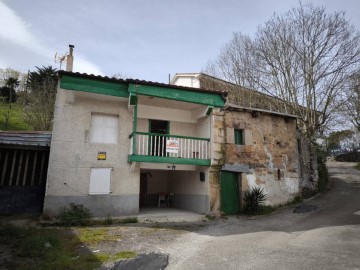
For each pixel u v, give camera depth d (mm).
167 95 12195
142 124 13500
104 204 11203
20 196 11047
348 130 33906
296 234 8805
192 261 6164
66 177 10820
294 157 15508
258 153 14305
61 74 10703
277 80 22891
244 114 14367
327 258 6164
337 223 10164
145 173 16328
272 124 15180
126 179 11727
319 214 12023
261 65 23875
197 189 13578
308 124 21125
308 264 5777
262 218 12062
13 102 37000
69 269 5391
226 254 6668
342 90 21344
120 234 8586
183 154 13281
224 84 25578
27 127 29172
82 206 10742
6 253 6152
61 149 10938
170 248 7219
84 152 11250
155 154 12070
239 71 25422
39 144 11641
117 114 12094
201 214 12750
